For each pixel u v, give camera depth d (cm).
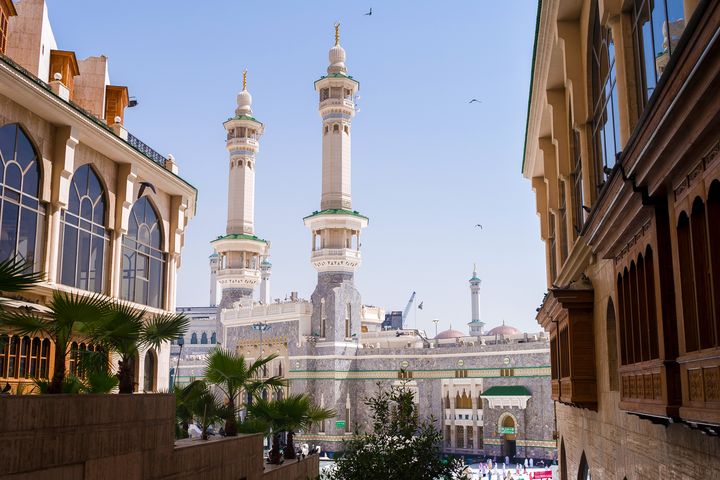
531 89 2894
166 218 3303
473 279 16662
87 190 2717
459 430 8600
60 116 2441
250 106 10519
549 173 3036
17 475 1417
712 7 734
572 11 2158
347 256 9056
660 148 1009
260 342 9644
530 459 7794
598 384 2050
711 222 915
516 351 8200
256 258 10475
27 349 2242
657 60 1373
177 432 2795
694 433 1162
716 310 909
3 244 2242
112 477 1723
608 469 1945
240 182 10312
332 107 9056
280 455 3425
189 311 18812
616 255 1580
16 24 2883
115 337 1830
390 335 10250
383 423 2153
